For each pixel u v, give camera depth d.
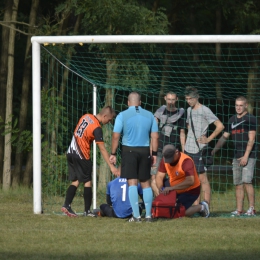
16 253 24.11
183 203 35.44
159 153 39.12
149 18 56.53
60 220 33.25
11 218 33.97
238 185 38.28
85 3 54.38
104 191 47.09
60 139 51.78
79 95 63.25
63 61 54.03
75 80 62.97
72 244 26.12
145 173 32.75
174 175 35.00
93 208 41.34
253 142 37.75
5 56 62.16
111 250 24.89
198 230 30.05
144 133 32.59
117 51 52.41
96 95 44.16
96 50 57.31
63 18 57.19
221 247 25.72
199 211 35.50
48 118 49.28
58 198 45.97
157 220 33.75
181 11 81.06
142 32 55.88
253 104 71.56
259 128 72.44
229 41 35.44
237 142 38.16
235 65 81.69
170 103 38.91
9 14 59.34
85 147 34.66
